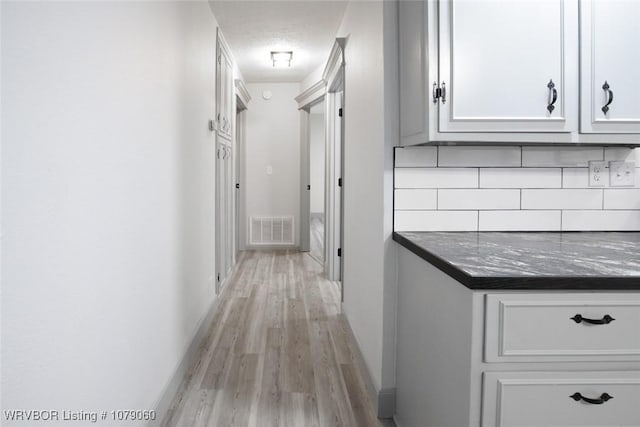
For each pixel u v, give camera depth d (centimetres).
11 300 88
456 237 171
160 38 188
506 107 152
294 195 621
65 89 108
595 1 153
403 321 183
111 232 136
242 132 609
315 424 192
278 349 273
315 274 473
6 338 87
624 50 154
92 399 123
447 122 151
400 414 189
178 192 222
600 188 187
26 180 93
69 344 110
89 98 121
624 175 187
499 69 152
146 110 169
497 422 111
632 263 123
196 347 265
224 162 392
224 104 389
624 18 154
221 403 208
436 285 140
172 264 211
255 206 620
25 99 93
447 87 151
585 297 110
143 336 168
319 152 1169
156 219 184
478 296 110
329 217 448
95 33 124
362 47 246
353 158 283
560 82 153
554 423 112
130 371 153
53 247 103
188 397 213
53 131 103
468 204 187
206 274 305
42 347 98
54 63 103
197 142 270
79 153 115
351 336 283
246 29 371
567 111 154
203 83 290
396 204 187
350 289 296
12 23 89
